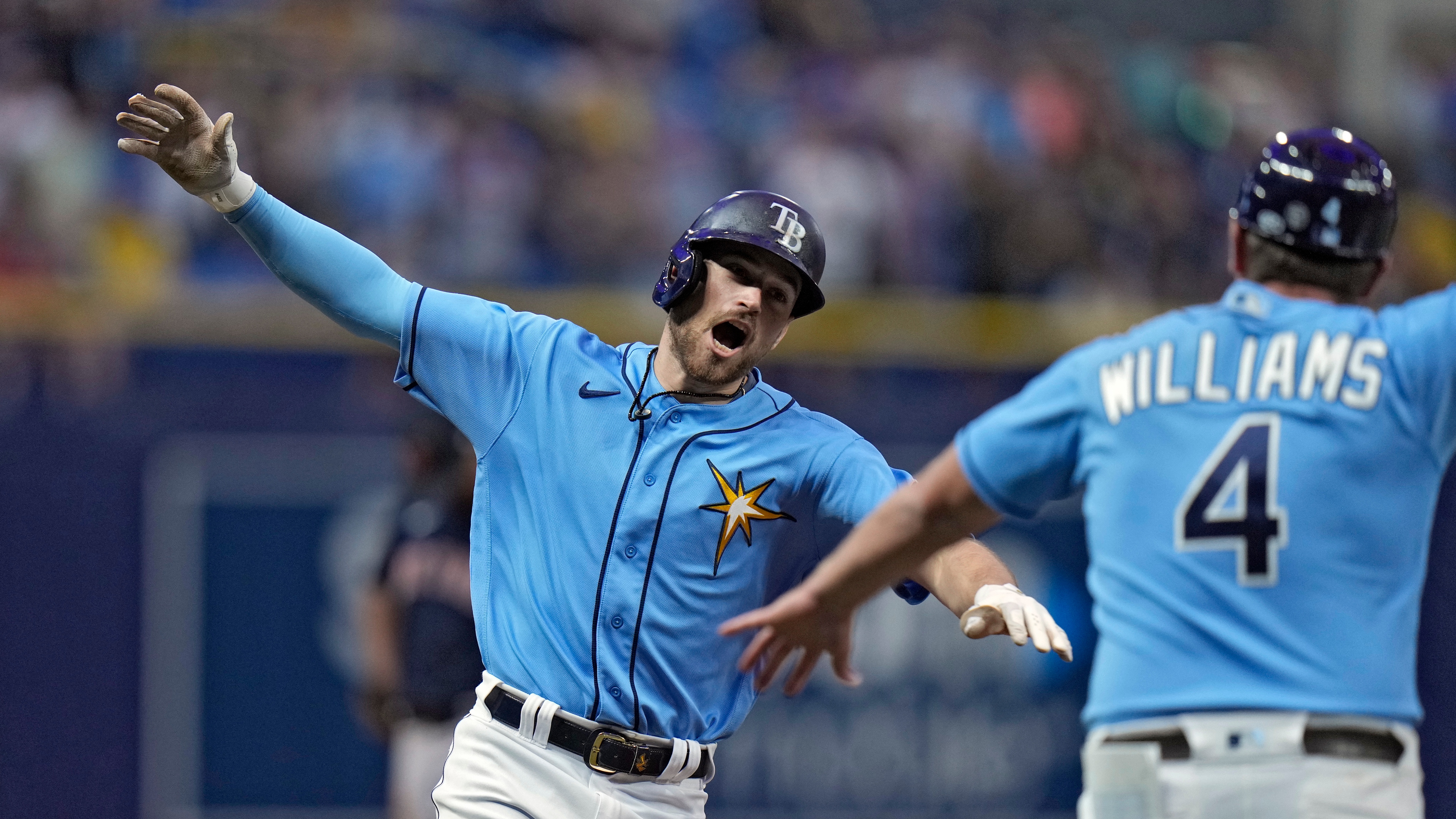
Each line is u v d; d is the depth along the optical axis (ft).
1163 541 35.99
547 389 44.96
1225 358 36.40
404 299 45.29
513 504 45.19
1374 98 171.01
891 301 112.57
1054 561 105.50
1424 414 35.73
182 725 97.81
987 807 103.09
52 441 98.68
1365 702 34.81
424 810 86.02
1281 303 36.96
